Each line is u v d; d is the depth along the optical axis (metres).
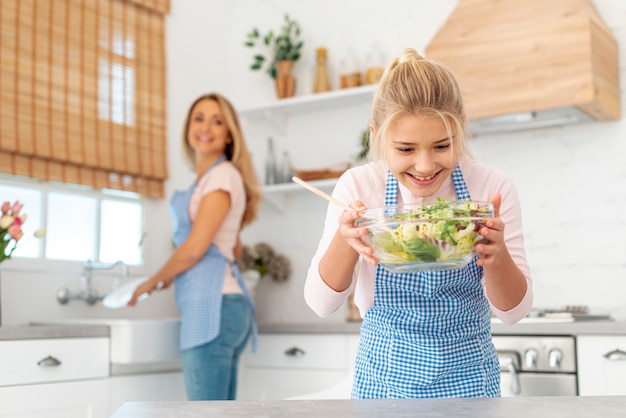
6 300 3.20
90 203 3.62
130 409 1.07
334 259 1.49
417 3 3.90
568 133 3.46
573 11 3.09
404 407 1.07
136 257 3.82
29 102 3.29
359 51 4.04
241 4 4.44
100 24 3.67
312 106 4.08
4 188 3.25
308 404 1.11
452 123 1.43
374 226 1.26
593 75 3.05
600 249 3.37
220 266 2.99
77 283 3.49
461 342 1.65
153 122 3.89
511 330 2.93
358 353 1.74
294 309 4.10
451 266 1.26
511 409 1.03
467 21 3.33
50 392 2.66
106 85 3.66
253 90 4.38
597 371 2.78
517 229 1.65
